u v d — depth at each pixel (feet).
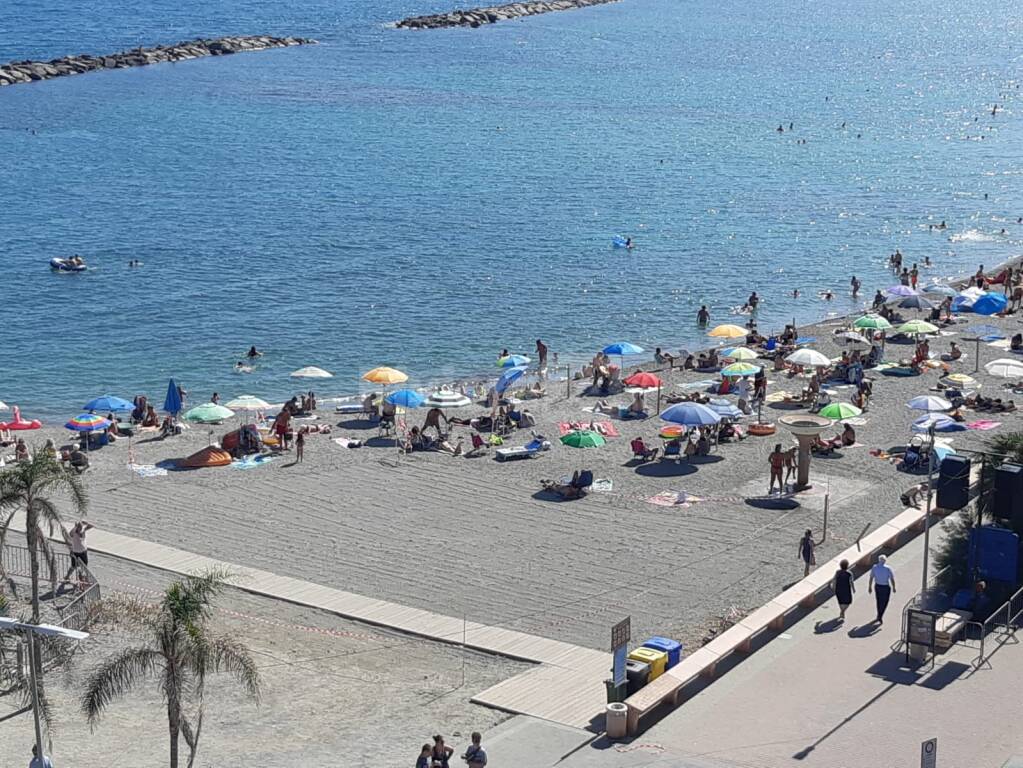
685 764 91.35
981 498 115.24
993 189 411.54
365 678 111.14
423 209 373.81
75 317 270.26
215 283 296.71
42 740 90.38
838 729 95.20
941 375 216.33
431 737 98.63
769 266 319.47
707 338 263.49
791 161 455.63
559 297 290.56
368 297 287.69
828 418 172.04
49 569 131.85
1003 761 89.71
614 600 129.70
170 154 454.40
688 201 389.60
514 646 117.91
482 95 601.62
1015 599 113.60
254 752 96.32
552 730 99.09
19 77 633.20
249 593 131.13
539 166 440.86
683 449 180.04
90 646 115.24
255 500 160.56
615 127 521.65
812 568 136.87
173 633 90.27
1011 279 281.74
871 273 315.37
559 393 216.54
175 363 243.19
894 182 421.59
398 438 186.70
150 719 102.68
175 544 144.56
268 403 217.56
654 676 103.81
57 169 425.69
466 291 293.43
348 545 145.28
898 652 107.65
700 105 583.17
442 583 134.21
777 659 106.93
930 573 122.83
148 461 177.88
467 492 163.94
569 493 161.38
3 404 208.03
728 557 141.18
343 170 429.79
